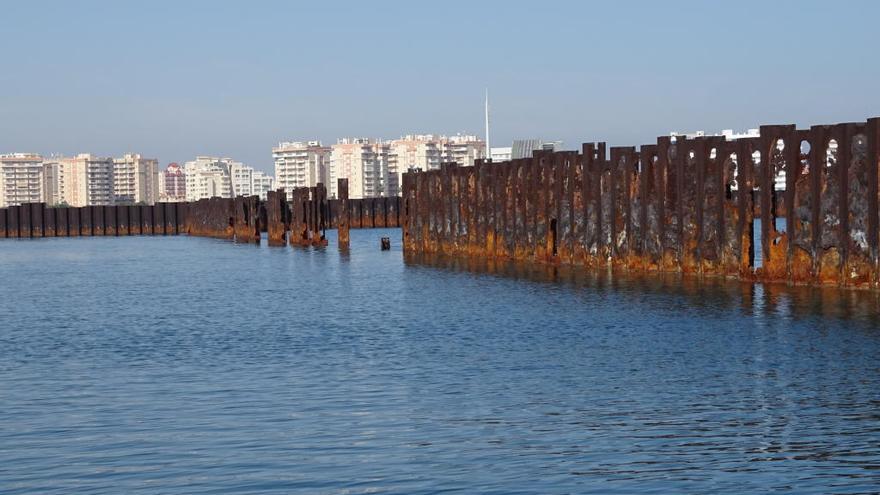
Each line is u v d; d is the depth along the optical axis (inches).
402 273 2090.3
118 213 5039.4
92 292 1889.8
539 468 576.1
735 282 1476.4
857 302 1216.8
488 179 2182.6
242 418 716.7
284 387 834.2
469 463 588.7
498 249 2148.1
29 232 4901.6
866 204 1263.5
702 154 1520.7
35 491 553.6
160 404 775.1
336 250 3107.8
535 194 1966.0
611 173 1737.2
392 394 792.9
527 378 848.9
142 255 3176.7
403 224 2726.4
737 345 989.2
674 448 611.8
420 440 642.2
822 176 1315.2
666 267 1619.1
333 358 987.3
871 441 619.8
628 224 1704.0
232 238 4264.3
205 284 2017.7
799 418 681.0
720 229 1504.7
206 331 1242.6
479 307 1405.0
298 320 1337.4
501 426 675.4
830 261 1323.8
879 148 1231.5
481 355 981.2
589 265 1818.4
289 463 595.5
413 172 2677.2
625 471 567.5
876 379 807.1
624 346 1010.1
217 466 593.0
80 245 3983.8
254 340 1142.3
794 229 1366.9
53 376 919.7
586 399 755.4
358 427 680.4
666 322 1165.7
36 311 1550.2
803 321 1115.9
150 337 1195.3
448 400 764.0
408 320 1294.3
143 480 569.0
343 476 569.0
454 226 2404.0
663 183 1609.3
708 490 532.1
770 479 548.1
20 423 716.7
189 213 5012.3
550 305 1380.4
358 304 1523.1
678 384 805.2
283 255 2942.9
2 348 1125.7
